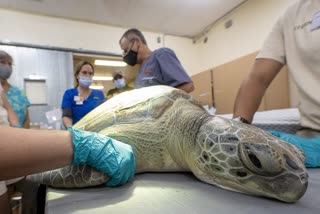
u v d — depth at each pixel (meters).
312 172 0.56
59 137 0.45
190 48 4.02
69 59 3.04
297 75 0.85
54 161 0.42
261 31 2.80
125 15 3.12
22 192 1.04
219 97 2.93
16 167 0.37
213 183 0.48
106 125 0.69
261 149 0.39
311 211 0.33
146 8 2.97
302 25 0.83
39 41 2.88
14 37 2.74
